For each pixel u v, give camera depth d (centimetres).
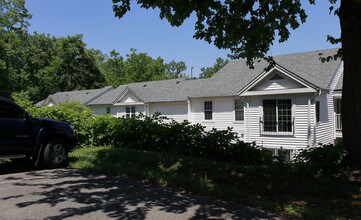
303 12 902
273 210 511
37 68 4947
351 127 705
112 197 580
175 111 2747
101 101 3478
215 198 577
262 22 902
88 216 480
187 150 1013
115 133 1234
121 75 6669
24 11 3516
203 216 482
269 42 955
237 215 487
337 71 2081
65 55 5069
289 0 873
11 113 816
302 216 489
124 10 738
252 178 685
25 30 4119
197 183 637
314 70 2114
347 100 712
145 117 1238
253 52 945
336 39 828
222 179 698
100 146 1256
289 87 1908
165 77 6072
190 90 2708
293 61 2344
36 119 870
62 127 905
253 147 941
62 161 895
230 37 894
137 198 574
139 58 6069
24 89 3766
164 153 1019
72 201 556
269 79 1986
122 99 3186
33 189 638
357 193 573
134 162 909
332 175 666
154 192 615
